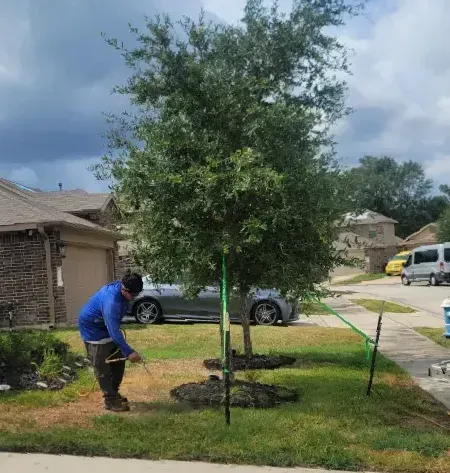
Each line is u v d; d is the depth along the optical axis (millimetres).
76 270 17578
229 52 7988
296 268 7574
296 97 8695
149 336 12773
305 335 13297
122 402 6328
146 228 7777
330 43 8578
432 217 102000
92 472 4578
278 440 5262
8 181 21078
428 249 36062
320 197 7508
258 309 15922
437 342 12523
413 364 9992
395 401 7250
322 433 5473
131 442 5078
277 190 6770
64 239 16219
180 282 8203
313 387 7793
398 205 102688
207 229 7270
